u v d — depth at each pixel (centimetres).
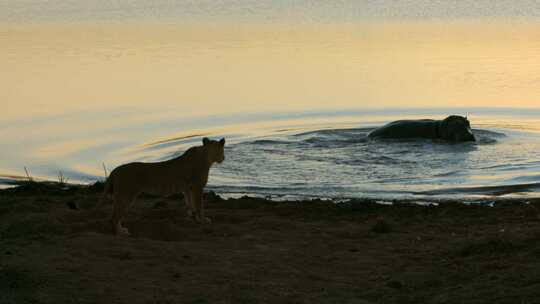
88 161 2052
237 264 1122
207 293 995
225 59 3862
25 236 1262
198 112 2684
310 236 1298
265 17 5875
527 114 2603
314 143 2252
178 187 1344
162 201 1570
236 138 2322
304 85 3158
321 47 4250
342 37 4678
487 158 2030
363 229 1345
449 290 1008
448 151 2122
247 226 1364
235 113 2670
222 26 5372
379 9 6197
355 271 1107
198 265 1112
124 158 2073
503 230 1284
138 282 1028
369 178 1856
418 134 2294
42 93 3052
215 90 3078
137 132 2388
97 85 3212
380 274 1091
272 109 2728
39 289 988
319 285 1043
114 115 2641
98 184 1739
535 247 1157
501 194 1684
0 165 2019
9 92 3070
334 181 1834
